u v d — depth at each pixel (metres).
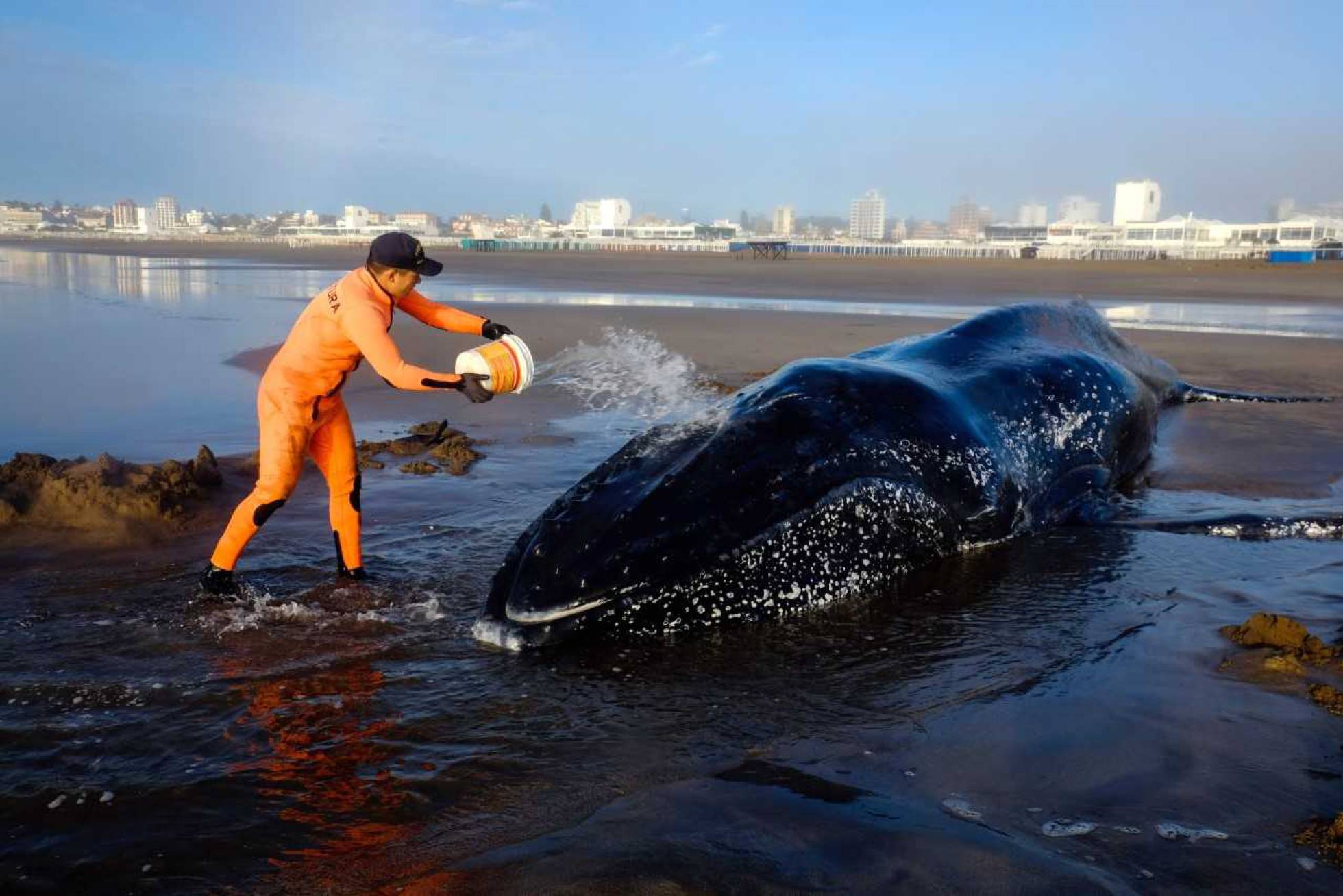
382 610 4.56
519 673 3.90
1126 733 3.31
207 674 3.87
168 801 2.97
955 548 5.35
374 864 2.65
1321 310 22.42
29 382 11.23
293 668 3.93
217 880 2.60
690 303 23.02
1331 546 5.52
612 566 4.14
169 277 36.44
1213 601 4.59
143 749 3.29
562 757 3.24
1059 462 6.26
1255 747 3.20
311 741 3.34
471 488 6.70
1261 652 3.92
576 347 14.35
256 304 23.16
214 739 3.36
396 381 4.47
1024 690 3.68
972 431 5.49
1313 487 6.82
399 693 3.72
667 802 2.91
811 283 33.50
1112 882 2.50
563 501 4.55
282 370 4.73
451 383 4.38
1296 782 2.99
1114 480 6.98
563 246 106.56
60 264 48.47
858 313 20.27
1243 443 8.18
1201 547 5.50
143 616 4.49
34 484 6.12
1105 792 2.95
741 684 3.81
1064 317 7.85
